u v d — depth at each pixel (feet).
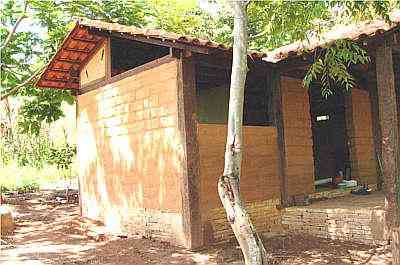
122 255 24.91
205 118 37.52
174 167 26.00
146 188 28.35
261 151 29.17
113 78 31.76
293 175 30.60
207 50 23.44
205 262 22.56
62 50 33.47
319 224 27.17
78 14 40.65
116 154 31.37
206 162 26.20
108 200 32.32
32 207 48.03
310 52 23.62
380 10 18.98
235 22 17.43
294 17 19.94
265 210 28.84
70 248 27.76
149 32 24.89
